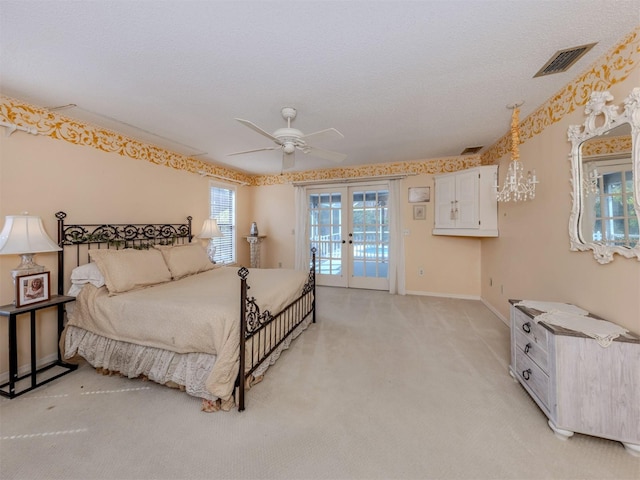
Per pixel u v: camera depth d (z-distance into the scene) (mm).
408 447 1551
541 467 1415
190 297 2264
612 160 1749
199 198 4480
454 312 3924
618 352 1494
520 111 2688
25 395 2043
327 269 5617
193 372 1942
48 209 2555
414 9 1396
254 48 1699
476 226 3779
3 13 1380
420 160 4785
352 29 1537
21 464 1447
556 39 1651
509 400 1950
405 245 4949
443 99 2424
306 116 2750
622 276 1686
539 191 2615
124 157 3252
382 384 2160
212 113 2648
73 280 2475
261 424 1735
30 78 2020
